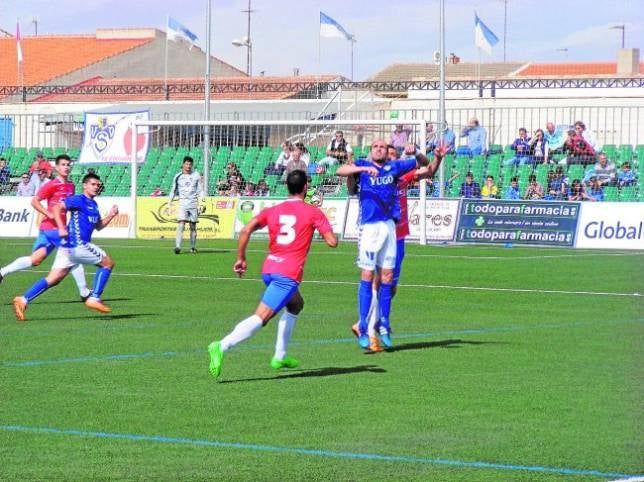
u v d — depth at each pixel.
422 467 9.69
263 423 11.34
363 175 16.16
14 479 9.26
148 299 22.97
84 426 11.18
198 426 11.19
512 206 39.72
